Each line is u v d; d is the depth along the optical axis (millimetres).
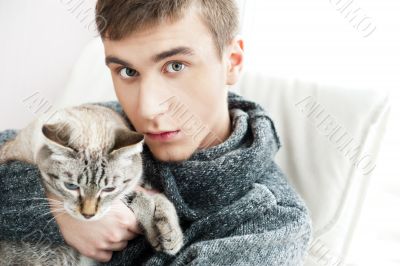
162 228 1078
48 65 2252
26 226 1134
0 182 1191
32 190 1150
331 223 1385
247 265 1033
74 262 1206
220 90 1195
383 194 1721
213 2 1104
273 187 1217
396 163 1701
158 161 1235
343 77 1717
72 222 1178
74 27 2219
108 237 1121
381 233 1667
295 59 1809
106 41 1081
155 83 1060
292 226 1094
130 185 1244
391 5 1588
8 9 2117
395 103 1628
